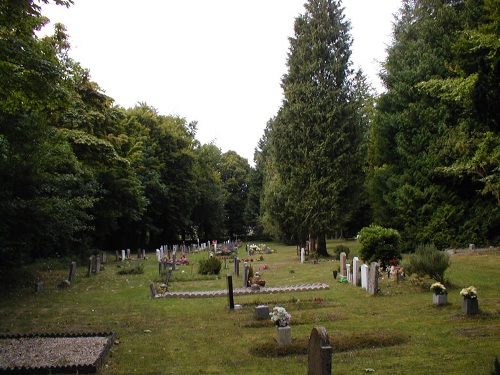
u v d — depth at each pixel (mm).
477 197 27000
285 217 39219
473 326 9148
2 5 9305
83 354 7887
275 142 32781
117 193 35125
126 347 8703
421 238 28062
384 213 31172
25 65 9930
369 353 7723
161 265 25359
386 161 32531
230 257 35406
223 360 7746
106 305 13867
